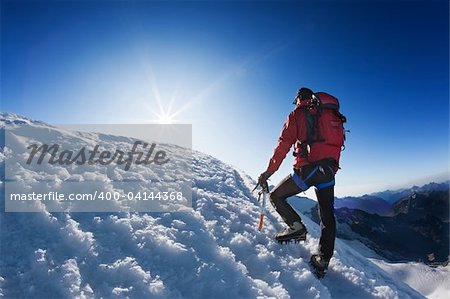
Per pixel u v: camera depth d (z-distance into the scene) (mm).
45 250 2854
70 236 3039
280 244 4156
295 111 3814
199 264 3156
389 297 3658
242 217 4590
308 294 3314
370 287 3770
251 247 3881
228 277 3148
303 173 3770
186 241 3475
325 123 3719
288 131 3797
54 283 2592
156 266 3012
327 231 3703
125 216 3596
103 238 3176
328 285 3723
